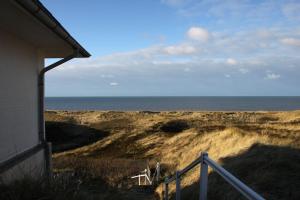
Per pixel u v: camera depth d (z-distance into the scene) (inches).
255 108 5669.3
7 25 263.3
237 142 682.8
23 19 242.7
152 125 1525.6
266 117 1804.9
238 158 498.6
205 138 908.6
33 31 284.4
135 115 1990.7
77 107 6501.0
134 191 562.3
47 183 233.6
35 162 351.9
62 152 1216.8
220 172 149.6
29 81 346.9
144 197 510.3
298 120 1448.1
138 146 1184.8
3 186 217.0
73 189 247.4
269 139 592.4
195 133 1120.8
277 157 424.8
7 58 284.2
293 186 329.7
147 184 632.4
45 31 283.6
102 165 778.8
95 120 1800.0
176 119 1659.7
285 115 1770.4
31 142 354.0
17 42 308.8
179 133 1245.1
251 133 775.1
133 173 721.6
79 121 1763.0
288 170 375.6
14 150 300.4
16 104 308.0
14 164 285.6
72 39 319.3
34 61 362.9
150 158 962.7
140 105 7362.2
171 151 993.5
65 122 1637.6
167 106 6707.7
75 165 786.2
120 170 737.0
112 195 312.2
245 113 2021.4
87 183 530.0
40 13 221.9
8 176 267.4
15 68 304.5
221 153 661.9
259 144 546.6
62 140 1397.6
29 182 225.1
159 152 1041.5
